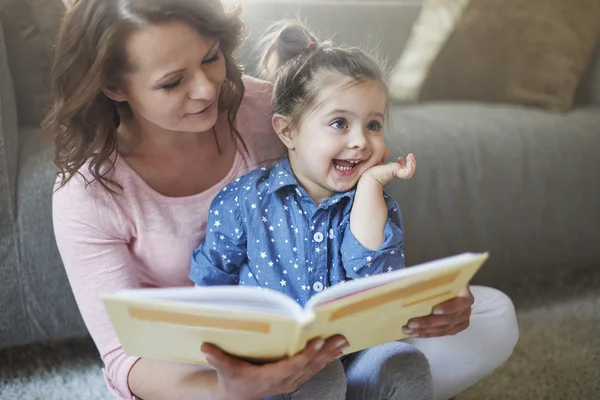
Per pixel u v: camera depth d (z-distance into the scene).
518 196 1.71
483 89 1.98
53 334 1.49
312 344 0.82
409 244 1.63
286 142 1.10
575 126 1.80
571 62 1.95
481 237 1.69
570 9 1.99
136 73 0.94
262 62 1.23
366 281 0.78
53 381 1.49
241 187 1.09
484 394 1.42
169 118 0.98
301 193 1.06
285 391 0.87
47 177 1.40
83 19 0.93
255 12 1.87
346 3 2.04
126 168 1.07
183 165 1.10
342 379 0.98
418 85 1.97
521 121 1.80
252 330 0.77
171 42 0.92
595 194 1.79
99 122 1.02
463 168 1.66
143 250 1.09
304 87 1.05
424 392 1.05
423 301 0.85
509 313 1.23
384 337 0.92
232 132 1.14
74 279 1.05
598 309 1.73
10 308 1.43
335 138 1.02
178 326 0.77
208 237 1.08
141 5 0.90
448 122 1.77
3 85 1.40
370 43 2.04
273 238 1.06
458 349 1.18
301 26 1.17
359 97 1.02
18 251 1.41
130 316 0.76
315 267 1.04
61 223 1.05
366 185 1.02
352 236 1.01
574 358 1.54
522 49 1.96
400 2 2.13
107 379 1.06
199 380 0.94
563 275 1.89
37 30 1.54
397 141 1.65
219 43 1.00
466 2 1.99
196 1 0.93
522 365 1.52
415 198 1.62
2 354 1.57
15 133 1.44
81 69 0.96
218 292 0.76
